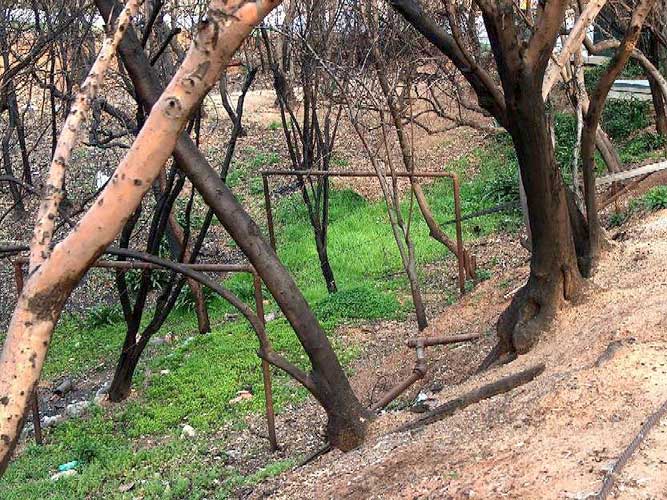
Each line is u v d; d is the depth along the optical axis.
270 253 4.80
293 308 4.77
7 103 7.45
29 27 7.74
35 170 12.78
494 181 12.83
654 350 3.82
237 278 11.25
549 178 5.07
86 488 5.59
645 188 9.50
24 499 5.52
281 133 17.03
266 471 5.12
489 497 2.91
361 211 13.05
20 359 2.08
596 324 4.73
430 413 4.47
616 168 9.55
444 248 10.94
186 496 5.21
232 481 5.18
